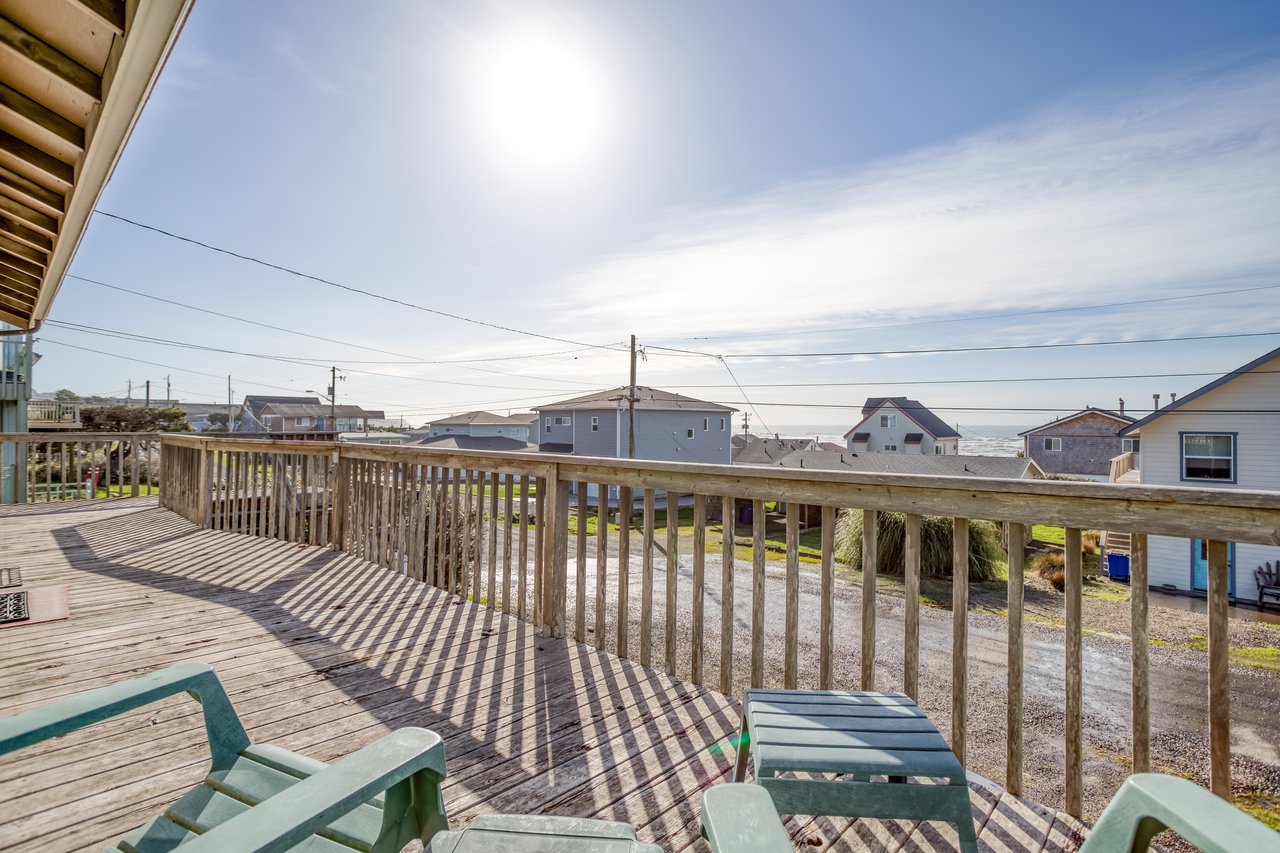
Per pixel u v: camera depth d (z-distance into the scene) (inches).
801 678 210.1
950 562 455.5
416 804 41.3
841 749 54.1
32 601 147.3
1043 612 363.6
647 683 103.7
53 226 141.6
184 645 119.0
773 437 1609.3
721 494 100.0
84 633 125.2
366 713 91.4
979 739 179.8
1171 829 31.5
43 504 323.0
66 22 71.4
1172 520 60.7
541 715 91.5
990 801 70.8
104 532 239.9
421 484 169.2
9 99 89.1
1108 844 34.5
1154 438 582.6
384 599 151.2
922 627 304.5
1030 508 70.0
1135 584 63.3
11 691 97.0
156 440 374.9
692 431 1175.6
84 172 102.9
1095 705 212.4
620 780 74.4
